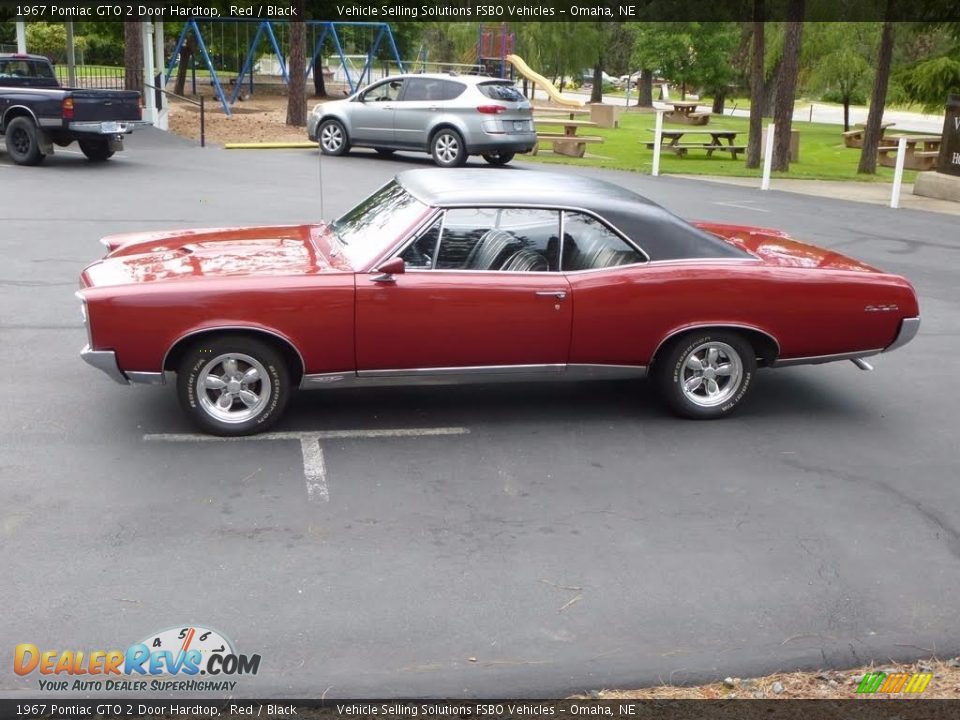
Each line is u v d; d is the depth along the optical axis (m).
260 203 14.24
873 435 6.57
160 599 4.33
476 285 6.03
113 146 18.17
